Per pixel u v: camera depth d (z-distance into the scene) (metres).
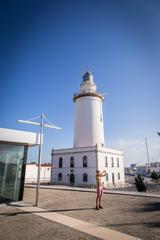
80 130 43.19
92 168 38.72
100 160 39.56
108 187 38.38
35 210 10.34
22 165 13.88
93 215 8.97
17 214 9.46
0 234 6.66
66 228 7.14
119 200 12.48
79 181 39.75
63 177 42.34
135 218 8.14
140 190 23.05
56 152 44.94
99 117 43.97
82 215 9.02
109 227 7.14
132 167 119.25
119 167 46.03
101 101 46.38
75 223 7.76
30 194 17.09
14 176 13.31
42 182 46.75
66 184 40.66
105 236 6.21
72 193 17.03
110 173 42.00
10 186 12.98
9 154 13.20
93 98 44.31
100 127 43.44
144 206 10.32
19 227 7.39
